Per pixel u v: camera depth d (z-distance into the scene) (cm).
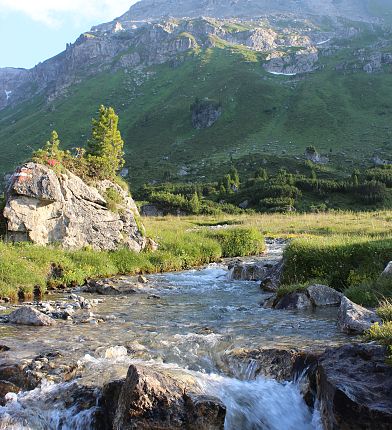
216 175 15862
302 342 1167
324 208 9369
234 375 1033
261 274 2452
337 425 762
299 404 920
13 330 1370
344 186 10638
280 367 1012
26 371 1010
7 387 971
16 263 2123
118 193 3231
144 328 1388
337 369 857
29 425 867
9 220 2467
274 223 5562
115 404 866
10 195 2531
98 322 1472
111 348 1133
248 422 855
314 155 16238
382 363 852
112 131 4444
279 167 15050
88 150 4469
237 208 9994
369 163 15812
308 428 880
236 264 2847
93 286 2150
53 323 1453
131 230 3041
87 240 2780
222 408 808
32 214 2534
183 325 1420
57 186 2641
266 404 904
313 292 1678
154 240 3247
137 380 809
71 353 1130
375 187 10238
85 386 940
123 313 1623
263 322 1434
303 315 1521
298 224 5309
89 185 3053
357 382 803
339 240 2288
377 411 729
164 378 845
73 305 1731
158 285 2267
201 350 1148
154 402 794
